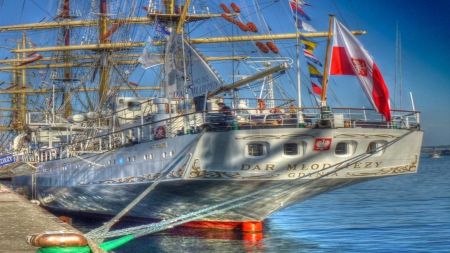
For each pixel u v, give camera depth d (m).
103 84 48.41
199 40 47.47
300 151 23.91
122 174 29.45
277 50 31.00
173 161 25.53
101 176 31.58
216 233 28.33
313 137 23.55
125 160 29.25
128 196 30.02
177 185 25.78
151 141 27.05
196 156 24.38
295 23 24.50
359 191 70.19
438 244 27.55
